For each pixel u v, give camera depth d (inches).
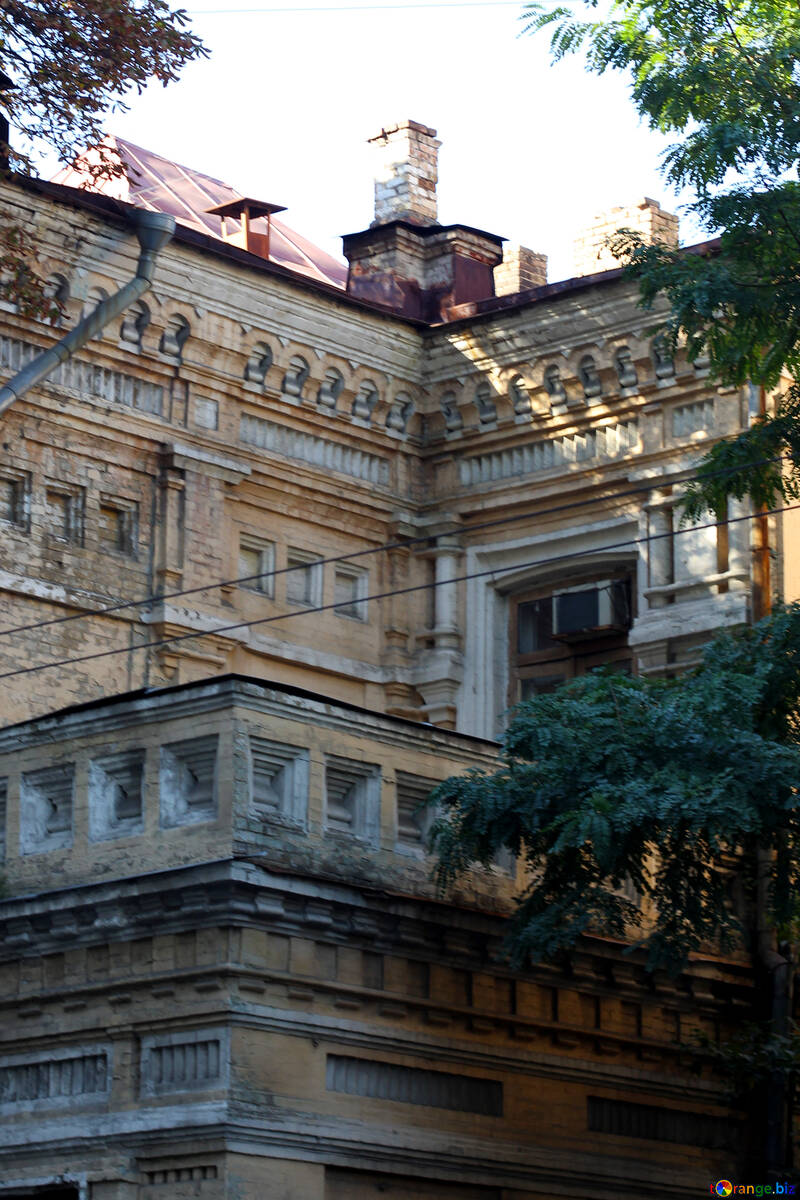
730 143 844.6
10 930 838.5
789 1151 947.3
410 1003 829.2
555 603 1181.1
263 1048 774.5
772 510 917.8
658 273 877.2
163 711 820.6
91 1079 810.8
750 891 901.2
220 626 1101.1
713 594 1088.8
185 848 796.6
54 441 1055.6
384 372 1195.9
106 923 805.9
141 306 1088.8
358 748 839.1
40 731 861.8
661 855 820.6
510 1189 855.7
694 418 1121.4
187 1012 777.6
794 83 876.0
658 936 818.2
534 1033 881.5
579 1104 896.9
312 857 808.9
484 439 1195.3
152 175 1342.3
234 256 1128.2
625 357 1139.3
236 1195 752.3
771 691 825.5
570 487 1161.4
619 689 807.1
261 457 1139.3
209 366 1119.6
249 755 798.5
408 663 1190.9
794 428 884.6
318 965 800.9
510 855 892.6
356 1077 810.2
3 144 997.8
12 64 979.3
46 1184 805.2
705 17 897.5
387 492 1199.6
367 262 1259.8
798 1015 982.4
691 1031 950.4
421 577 1210.6
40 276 1044.5
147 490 1095.0
